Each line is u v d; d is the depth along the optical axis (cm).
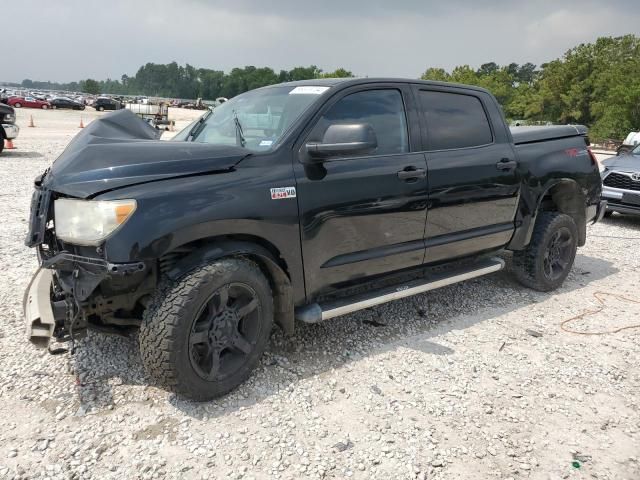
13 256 538
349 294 373
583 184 518
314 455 257
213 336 288
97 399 293
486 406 306
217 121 387
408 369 344
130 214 259
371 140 303
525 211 468
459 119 425
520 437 279
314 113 334
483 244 442
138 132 358
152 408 288
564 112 6575
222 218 281
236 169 299
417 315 436
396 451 263
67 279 281
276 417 286
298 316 334
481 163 423
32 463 242
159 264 292
